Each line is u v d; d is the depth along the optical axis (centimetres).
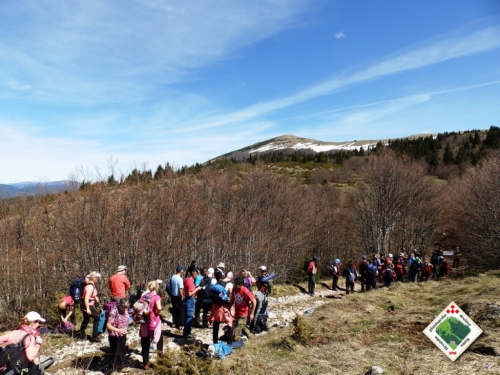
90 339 855
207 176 2131
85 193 1363
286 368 609
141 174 1622
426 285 1448
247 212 2206
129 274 1352
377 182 3222
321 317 1005
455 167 6231
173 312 945
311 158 10075
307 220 2792
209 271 945
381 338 740
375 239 3203
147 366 677
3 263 1534
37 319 459
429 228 3400
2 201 1703
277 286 1720
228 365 639
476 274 1727
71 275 1287
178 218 1591
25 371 421
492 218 2417
